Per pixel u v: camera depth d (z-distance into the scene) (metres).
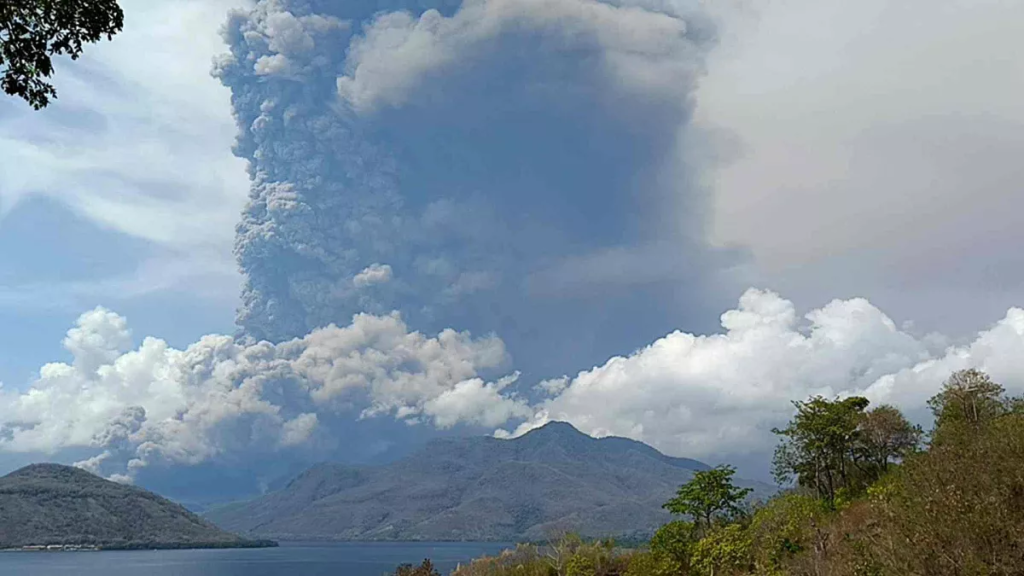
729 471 69.69
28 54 14.70
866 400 74.06
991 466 28.08
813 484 73.12
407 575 81.06
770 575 46.91
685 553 64.25
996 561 25.91
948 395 60.59
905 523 28.55
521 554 83.19
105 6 14.99
